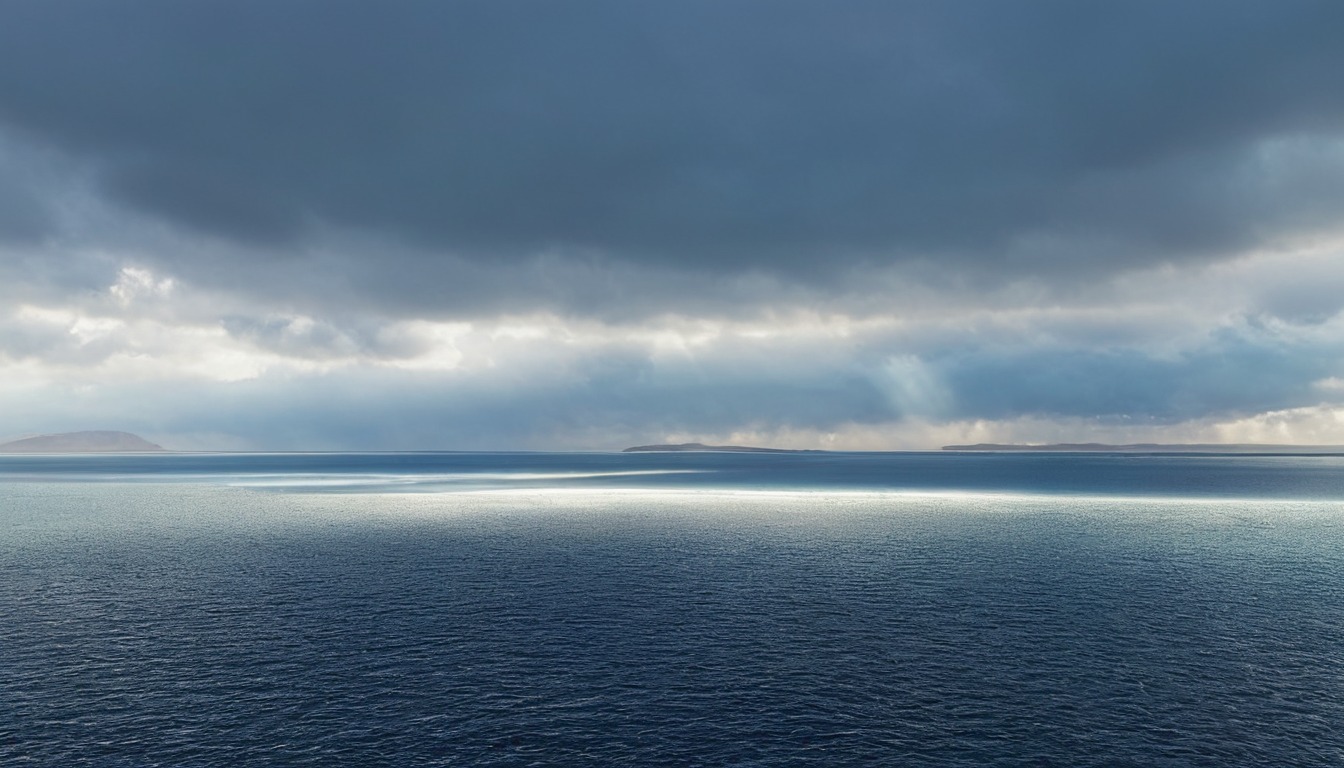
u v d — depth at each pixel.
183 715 25.59
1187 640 33.94
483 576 48.38
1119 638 34.19
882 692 27.69
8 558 55.84
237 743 23.56
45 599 41.88
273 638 34.25
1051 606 40.09
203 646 33.06
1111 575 48.62
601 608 39.72
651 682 28.62
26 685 28.33
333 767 22.06
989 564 52.88
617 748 23.30
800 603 40.81
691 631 35.31
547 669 30.08
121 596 42.62
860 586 45.19
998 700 27.02
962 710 26.16
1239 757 22.80
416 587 44.94
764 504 103.75
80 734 24.17
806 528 74.44
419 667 30.28
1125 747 23.45
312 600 41.56
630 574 49.06
